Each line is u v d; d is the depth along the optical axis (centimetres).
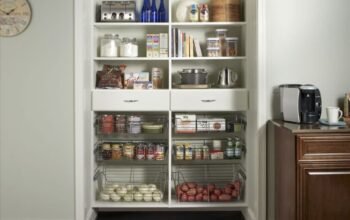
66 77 311
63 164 315
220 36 351
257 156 304
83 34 312
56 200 316
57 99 312
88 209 332
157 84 355
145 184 367
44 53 310
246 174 344
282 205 279
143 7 351
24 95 313
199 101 337
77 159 312
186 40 347
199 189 350
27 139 315
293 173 254
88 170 332
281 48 299
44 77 311
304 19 298
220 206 342
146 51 354
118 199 349
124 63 369
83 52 312
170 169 342
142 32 368
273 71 300
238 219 351
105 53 347
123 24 341
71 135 313
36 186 316
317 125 270
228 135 371
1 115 314
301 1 298
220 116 370
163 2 354
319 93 278
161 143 360
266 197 304
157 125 350
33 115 313
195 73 343
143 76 354
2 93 313
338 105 302
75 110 310
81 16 306
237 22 341
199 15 349
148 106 338
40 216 317
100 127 348
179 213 365
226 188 350
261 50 298
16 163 316
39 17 309
